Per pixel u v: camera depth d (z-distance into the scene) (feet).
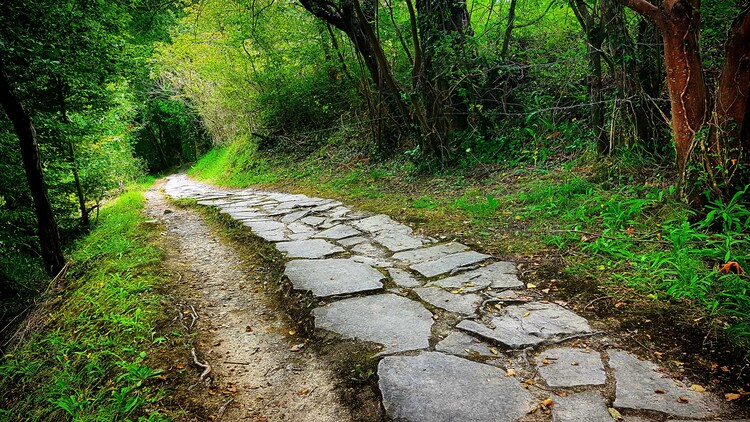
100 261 16.29
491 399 6.89
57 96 22.25
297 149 43.60
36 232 23.16
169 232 20.97
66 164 24.36
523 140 24.04
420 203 20.03
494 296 10.57
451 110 25.90
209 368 8.75
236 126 56.75
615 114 17.21
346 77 38.47
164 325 10.52
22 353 11.10
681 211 11.91
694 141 11.30
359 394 7.43
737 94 10.63
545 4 26.18
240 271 14.64
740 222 10.98
